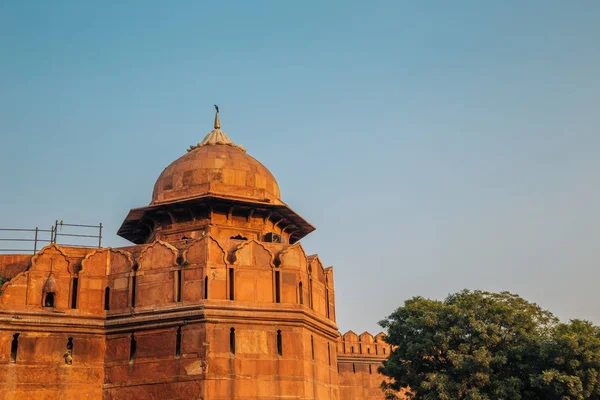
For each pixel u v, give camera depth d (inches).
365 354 1553.9
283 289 907.4
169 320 866.8
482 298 1109.7
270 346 878.4
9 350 859.4
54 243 930.1
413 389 1113.4
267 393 859.4
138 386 863.1
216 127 1160.8
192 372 839.1
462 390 1011.9
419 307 1162.6
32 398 852.0
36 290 892.0
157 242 907.4
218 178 1044.5
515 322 1067.3
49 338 878.4
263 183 1077.1
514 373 1043.3
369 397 1530.5
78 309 896.3
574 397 979.9
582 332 1094.4
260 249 913.5
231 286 882.8
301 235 1151.0
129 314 887.7
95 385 880.9
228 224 1023.0
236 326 867.4
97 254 926.4
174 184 1059.9
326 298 1032.8
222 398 834.8
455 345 1072.2
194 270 878.4
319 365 956.0
